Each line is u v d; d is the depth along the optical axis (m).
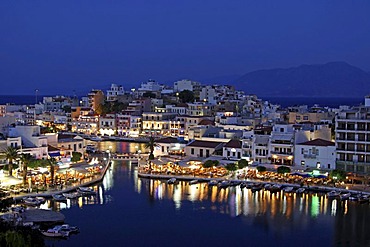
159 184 147.00
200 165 161.75
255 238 98.31
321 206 120.94
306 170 150.62
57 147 180.50
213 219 110.44
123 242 95.69
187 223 107.69
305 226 105.50
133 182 149.88
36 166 139.62
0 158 144.00
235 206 120.94
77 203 123.31
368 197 126.00
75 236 98.75
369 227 104.62
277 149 165.38
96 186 143.62
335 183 139.62
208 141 191.25
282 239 97.69
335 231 102.06
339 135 154.75
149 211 116.44
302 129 178.25
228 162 163.12
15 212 103.25
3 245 70.56
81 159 177.75
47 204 121.38
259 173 151.88
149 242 95.94
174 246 94.00
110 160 191.25
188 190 139.00
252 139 172.12
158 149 198.62
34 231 87.69
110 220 109.31
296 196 131.12
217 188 141.62
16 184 128.75
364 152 150.25
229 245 94.56
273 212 115.69
